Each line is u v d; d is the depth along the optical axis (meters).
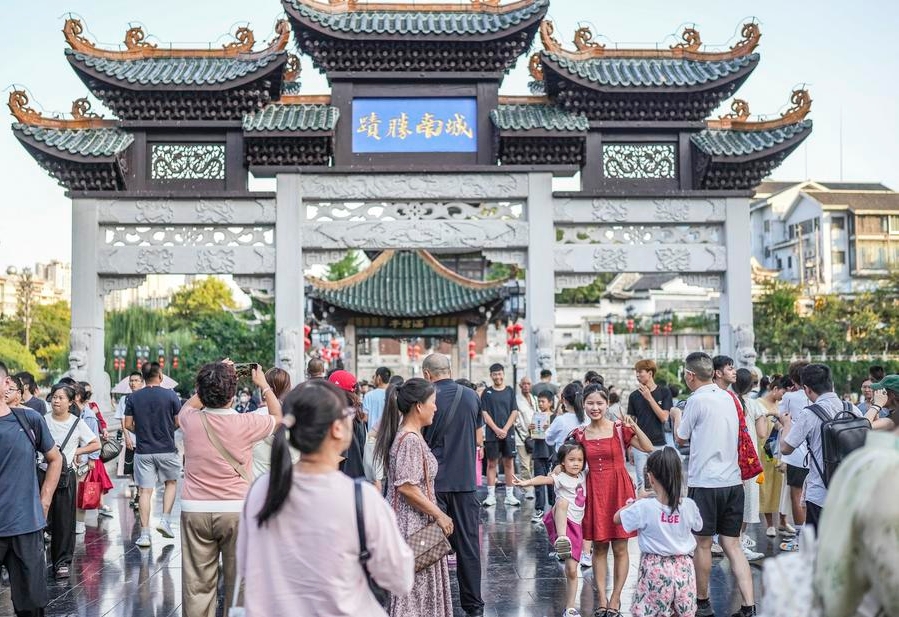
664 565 7.49
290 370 19.94
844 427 7.67
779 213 80.12
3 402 7.84
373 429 11.84
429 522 7.52
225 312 61.97
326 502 4.15
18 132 19.73
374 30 19.86
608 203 20.95
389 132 20.75
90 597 9.89
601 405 8.79
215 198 20.45
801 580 4.10
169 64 20.98
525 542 12.79
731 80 20.45
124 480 19.70
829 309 58.84
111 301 67.81
